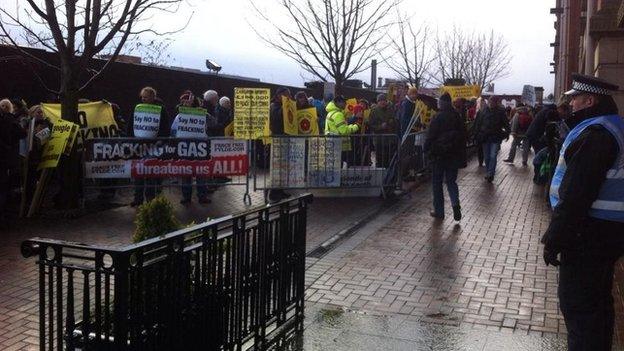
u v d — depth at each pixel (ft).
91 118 38.37
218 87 58.49
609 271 13.30
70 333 11.60
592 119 13.17
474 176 52.26
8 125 30.09
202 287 13.60
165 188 42.06
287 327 17.98
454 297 20.93
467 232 30.76
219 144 36.70
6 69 38.81
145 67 48.60
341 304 20.18
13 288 21.26
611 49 37.01
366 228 31.53
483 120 48.85
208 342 14.01
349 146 39.63
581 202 12.62
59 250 11.53
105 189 37.96
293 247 18.38
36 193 33.01
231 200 38.68
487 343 17.01
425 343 16.99
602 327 13.20
